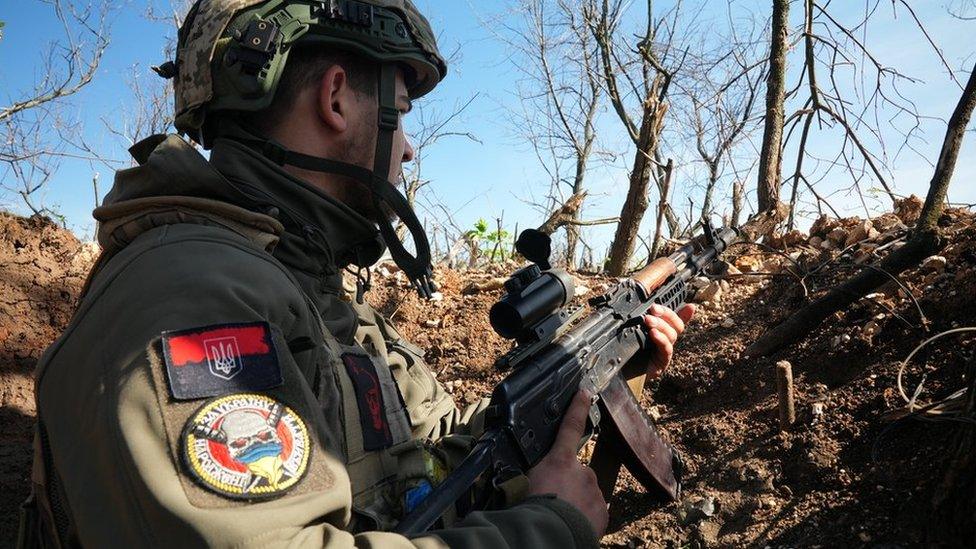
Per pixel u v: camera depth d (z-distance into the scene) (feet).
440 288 14.52
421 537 3.81
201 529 3.18
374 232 5.26
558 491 4.83
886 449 7.69
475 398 11.49
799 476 7.99
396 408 5.08
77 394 3.59
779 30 17.38
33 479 4.00
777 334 10.21
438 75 5.51
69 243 13.38
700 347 11.28
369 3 4.96
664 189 17.63
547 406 5.44
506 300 5.32
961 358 8.29
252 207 4.58
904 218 13.04
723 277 12.74
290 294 4.07
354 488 4.47
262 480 3.40
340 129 4.90
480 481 5.01
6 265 12.37
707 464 8.82
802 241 13.97
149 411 3.32
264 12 4.80
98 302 3.79
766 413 9.19
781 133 16.75
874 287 9.87
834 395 8.82
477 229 26.66
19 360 11.74
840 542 6.98
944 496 6.43
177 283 3.65
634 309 7.13
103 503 3.36
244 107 4.71
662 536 8.02
